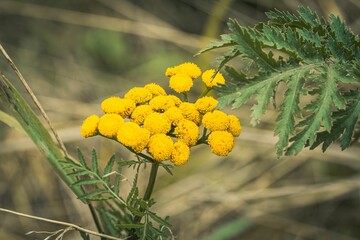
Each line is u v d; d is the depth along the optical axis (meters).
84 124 0.37
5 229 0.70
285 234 0.70
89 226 0.68
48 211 0.71
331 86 0.35
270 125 0.70
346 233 0.69
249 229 0.71
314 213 0.71
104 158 0.72
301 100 0.66
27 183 0.74
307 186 0.67
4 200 0.73
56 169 0.44
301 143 0.34
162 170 0.69
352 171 0.71
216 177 0.70
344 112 0.36
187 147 0.36
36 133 0.44
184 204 0.67
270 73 0.35
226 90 0.35
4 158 0.75
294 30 0.38
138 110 0.37
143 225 0.37
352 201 0.71
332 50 0.36
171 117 0.36
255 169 0.71
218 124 0.37
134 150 0.36
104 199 0.38
